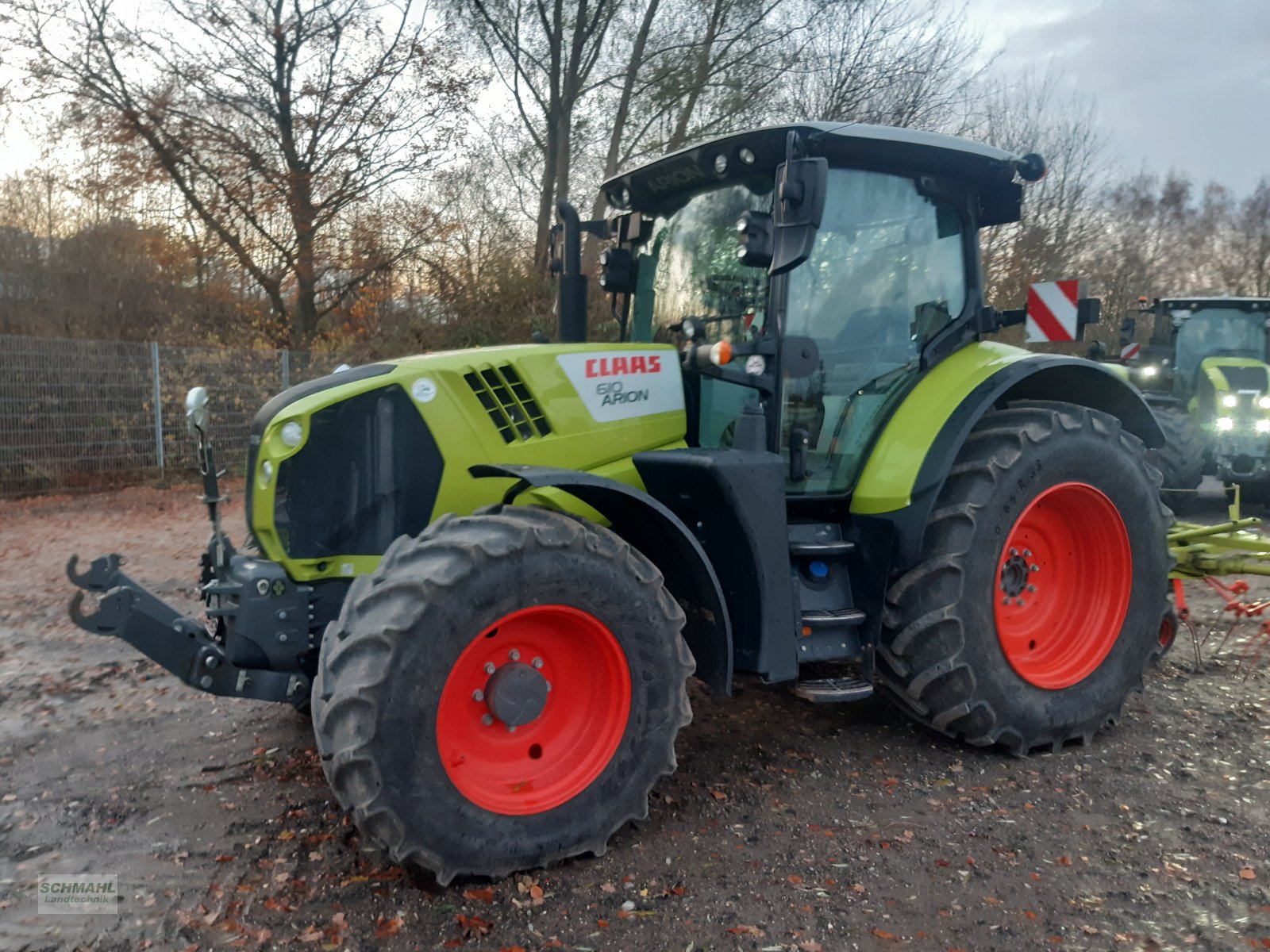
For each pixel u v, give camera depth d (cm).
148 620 293
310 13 1437
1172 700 426
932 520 357
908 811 320
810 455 364
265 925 252
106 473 1098
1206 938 243
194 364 1157
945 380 378
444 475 318
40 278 1391
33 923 253
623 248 428
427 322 1544
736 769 356
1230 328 1008
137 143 1429
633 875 278
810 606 354
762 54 1582
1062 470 371
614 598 286
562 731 294
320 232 1526
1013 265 1730
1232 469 898
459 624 260
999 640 360
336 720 253
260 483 308
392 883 272
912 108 1549
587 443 341
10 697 434
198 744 378
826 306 364
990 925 251
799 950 241
